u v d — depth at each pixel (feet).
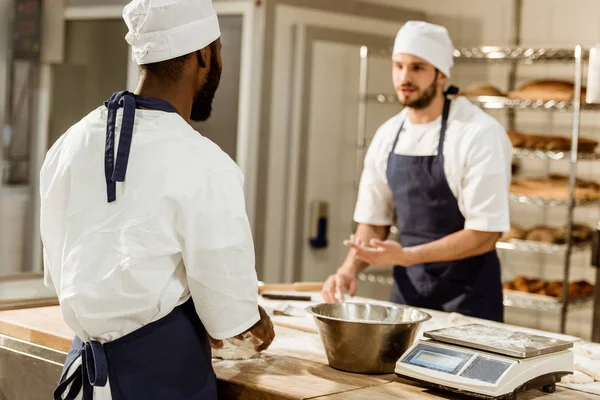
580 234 13.75
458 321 7.66
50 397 6.57
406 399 5.11
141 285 4.82
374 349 5.65
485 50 14.32
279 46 13.67
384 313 6.41
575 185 13.74
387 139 10.02
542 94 13.62
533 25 15.26
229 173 5.04
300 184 14.37
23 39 14.57
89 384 5.12
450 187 9.42
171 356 5.12
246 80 13.46
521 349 5.18
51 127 15.38
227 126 13.82
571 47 14.76
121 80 14.58
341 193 15.12
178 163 4.88
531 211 15.43
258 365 5.88
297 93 14.07
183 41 5.09
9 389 6.89
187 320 5.22
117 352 5.02
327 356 5.90
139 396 5.01
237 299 4.98
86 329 4.93
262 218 13.79
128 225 4.82
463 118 9.43
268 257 14.05
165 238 4.82
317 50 14.28
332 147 14.85
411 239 9.88
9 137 14.75
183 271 5.04
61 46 14.94
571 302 13.55
